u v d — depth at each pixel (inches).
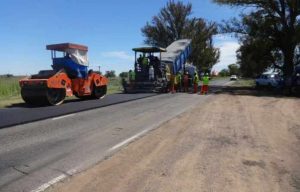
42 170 306.8
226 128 509.7
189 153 365.1
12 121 544.1
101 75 965.2
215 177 293.3
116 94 1166.3
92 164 324.5
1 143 406.9
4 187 267.3
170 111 693.9
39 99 773.9
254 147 397.1
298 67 1286.9
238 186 275.0
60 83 808.3
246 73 1911.9
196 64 2645.2
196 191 263.3
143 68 1279.5
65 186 269.0
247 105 832.9
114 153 363.3
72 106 763.4
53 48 874.1
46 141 417.7
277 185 279.3
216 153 366.9
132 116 621.0
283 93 1333.7
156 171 305.6
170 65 1363.2
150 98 1003.9
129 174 297.0
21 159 340.5
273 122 576.7
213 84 2290.8
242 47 1740.9
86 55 919.0
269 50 1688.0
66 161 334.0
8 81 1328.7
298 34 1488.7
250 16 1638.8
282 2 1560.0
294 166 329.4
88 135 453.1
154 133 466.9
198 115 638.5
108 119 584.4
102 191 259.9
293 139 447.5
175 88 1344.7
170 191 262.1
